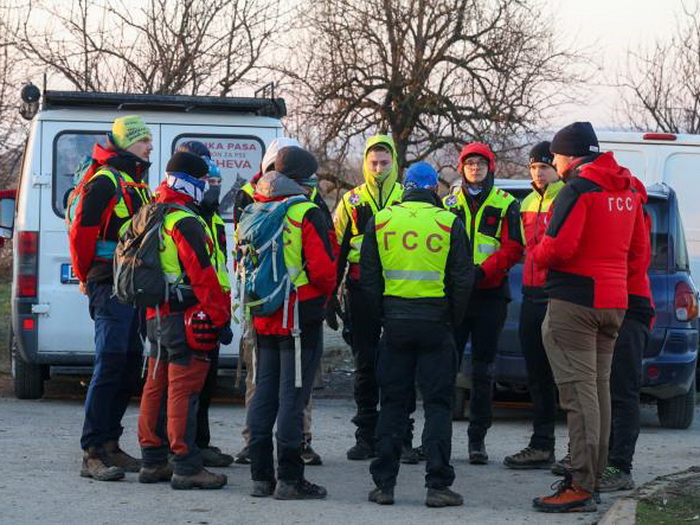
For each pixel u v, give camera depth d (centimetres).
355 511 700
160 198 740
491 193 852
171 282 729
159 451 765
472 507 718
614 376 774
